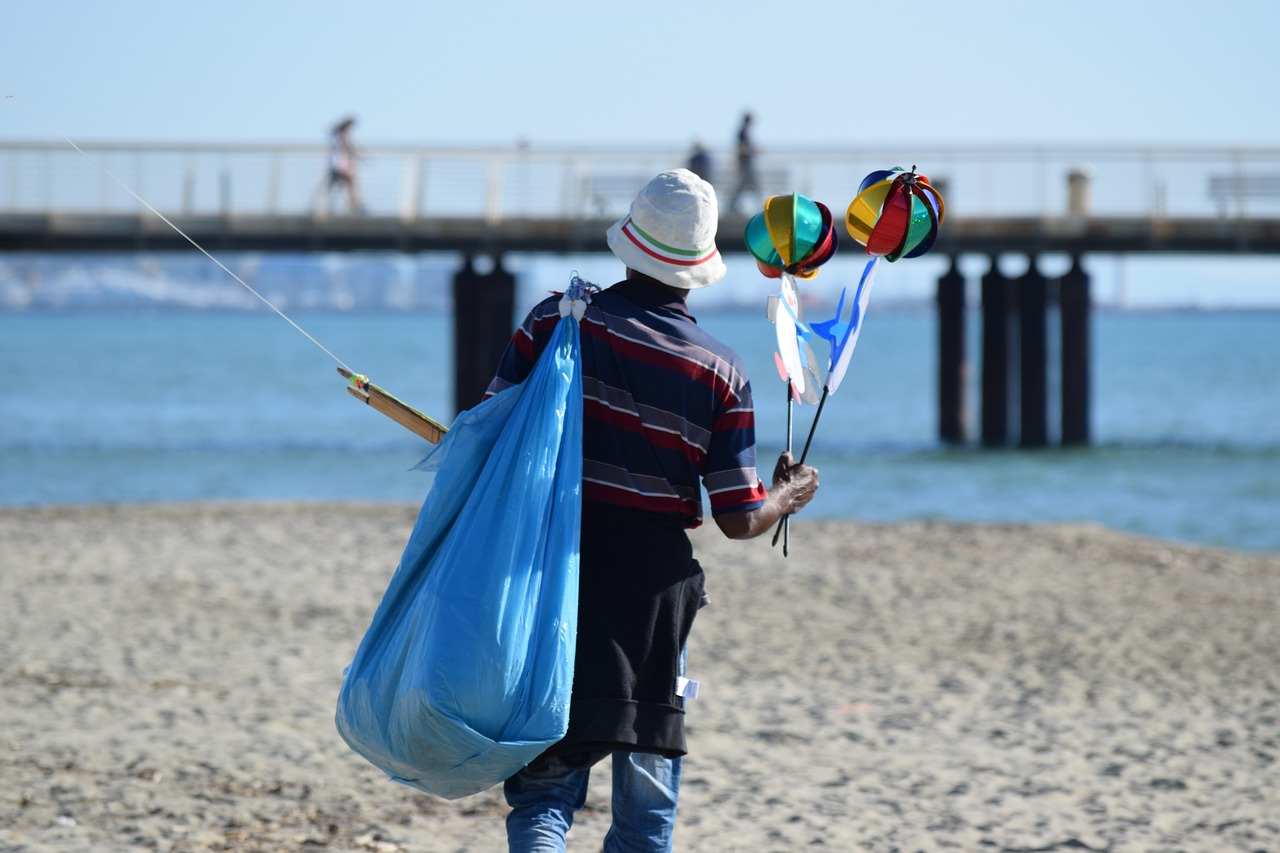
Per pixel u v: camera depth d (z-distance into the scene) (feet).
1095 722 60.80
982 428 230.89
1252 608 93.40
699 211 28.66
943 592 98.22
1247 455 227.20
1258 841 42.80
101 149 207.92
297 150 209.87
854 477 197.36
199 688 64.49
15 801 44.37
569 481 27.12
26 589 92.84
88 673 67.05
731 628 84.33
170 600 89.76
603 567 27.40
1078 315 224.74
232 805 44.75
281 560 108.27
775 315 29.60
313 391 437.58
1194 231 208.23
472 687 25.77
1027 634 83.05
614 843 28.94
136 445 247.09
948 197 211.41
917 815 45.44
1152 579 105.29
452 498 27.37
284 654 73.67
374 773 49.80
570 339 27.94
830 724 59.88
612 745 26.71
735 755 53.98
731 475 28.12
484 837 42.34
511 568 26.32
